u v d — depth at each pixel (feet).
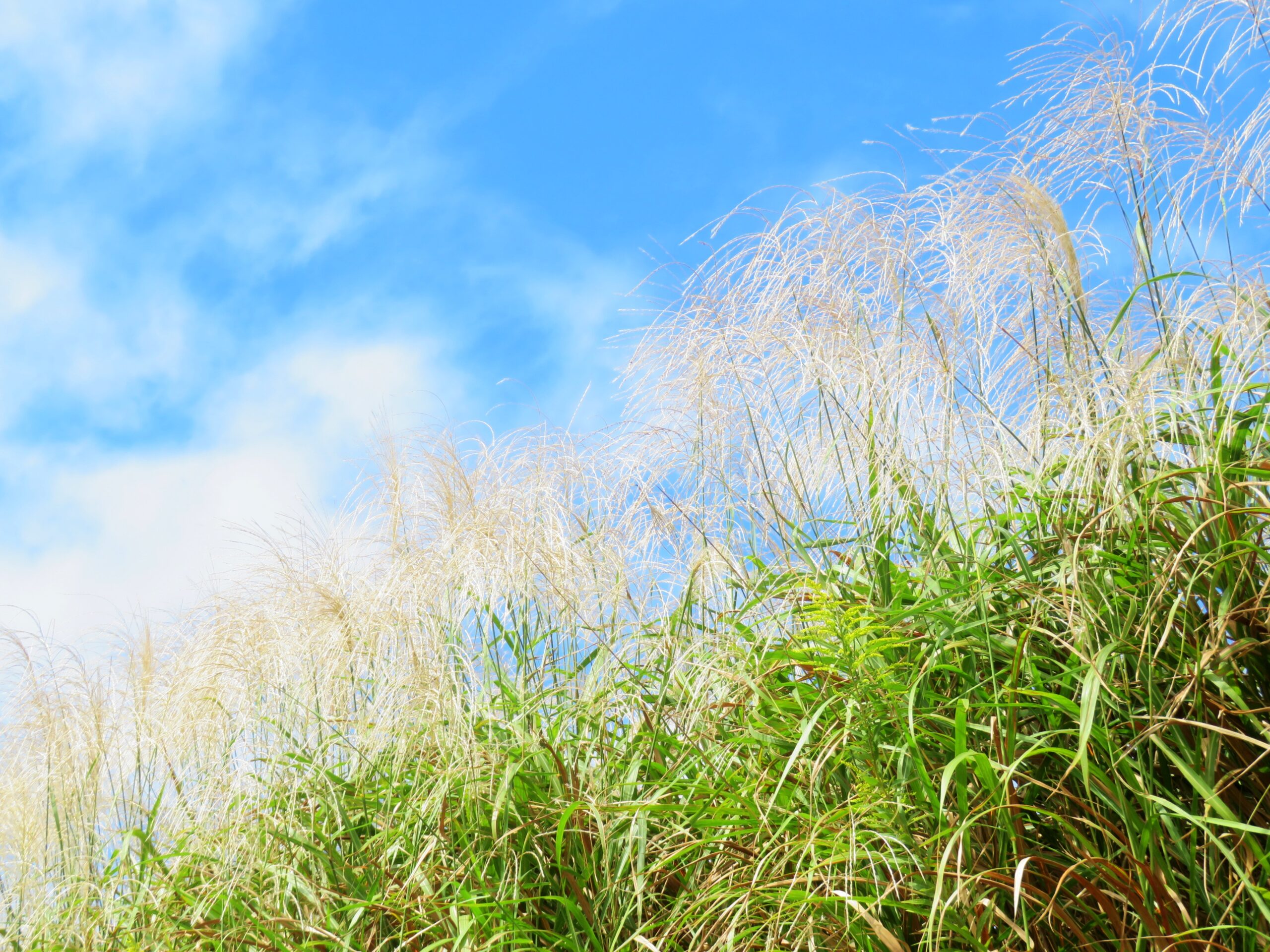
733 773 8.71
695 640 10.30
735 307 10.90
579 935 8.27
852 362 9.57
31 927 11.59
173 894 10.66
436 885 9.16
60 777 12.31
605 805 8.38
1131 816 6.38
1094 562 7.80
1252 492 7.62
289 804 10.34
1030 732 7.55
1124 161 9.56
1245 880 5.89
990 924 6.55
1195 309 8.73
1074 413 8.65
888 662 8.32
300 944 9.11
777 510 10.36
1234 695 6.76
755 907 7.41
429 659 10.74
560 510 11.89
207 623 13.29
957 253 9.72
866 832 7.06
